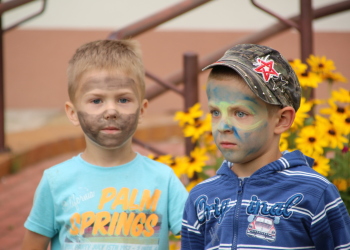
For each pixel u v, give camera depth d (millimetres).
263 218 3197
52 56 15688
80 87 3867
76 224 3834
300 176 3223
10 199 8945
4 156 10141
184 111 5922
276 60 3215
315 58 5539
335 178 4953
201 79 14719
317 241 3160
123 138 3836
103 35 15695
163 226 3895
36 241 3973
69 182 3910
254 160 3299
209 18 15578
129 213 3844
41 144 11078
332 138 4902
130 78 3873
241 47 3273
